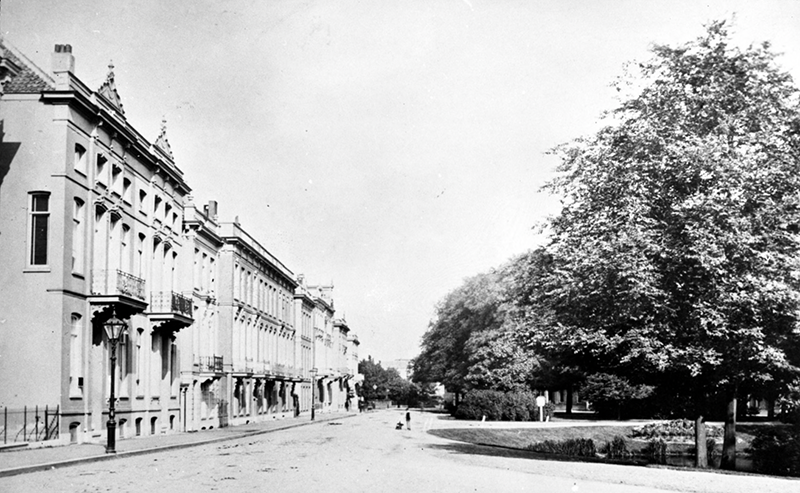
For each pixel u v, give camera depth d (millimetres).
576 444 38406
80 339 29297
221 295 52250
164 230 39406
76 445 27812
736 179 22250
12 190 27938
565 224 26297
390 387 168875
